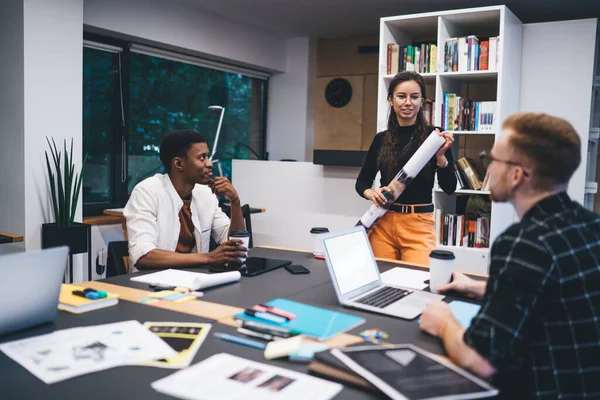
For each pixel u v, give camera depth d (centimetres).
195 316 143
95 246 423
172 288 172
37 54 346
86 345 119
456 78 405
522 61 407
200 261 202
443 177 260
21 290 124
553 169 102
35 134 348
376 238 262
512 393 103
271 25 560
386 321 143
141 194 221
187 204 236
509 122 109
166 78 514
